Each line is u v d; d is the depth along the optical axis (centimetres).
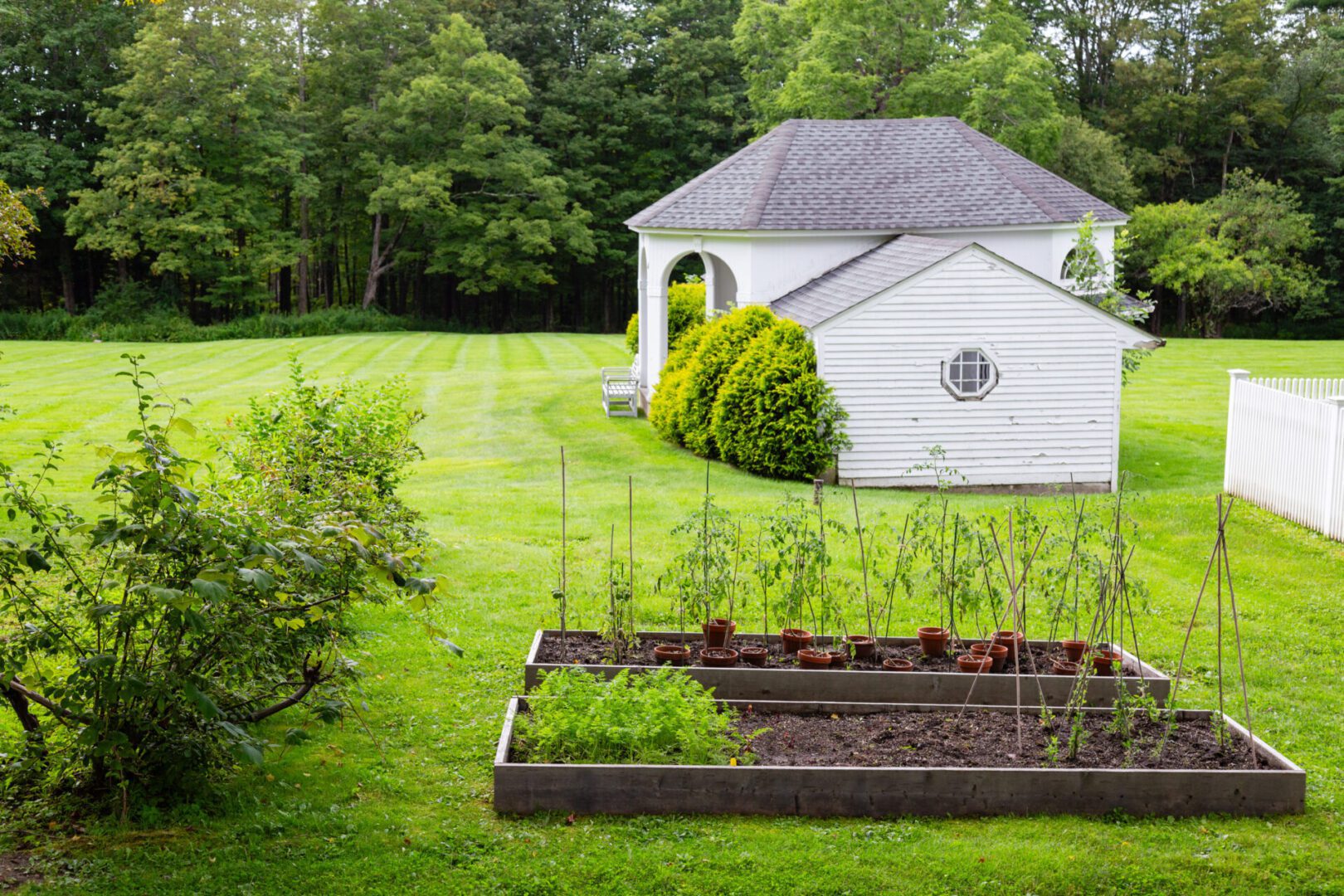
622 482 1747
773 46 4784
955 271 1811
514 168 5206
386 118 5241
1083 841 612
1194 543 1342
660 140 5909
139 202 4778
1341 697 863
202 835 593
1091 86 6156
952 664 863
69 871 550
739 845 602
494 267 5434
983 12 4681
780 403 1808
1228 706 838
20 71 5016
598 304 6656
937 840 610
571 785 633
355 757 707
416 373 3150
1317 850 609
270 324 4850
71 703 569
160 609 583
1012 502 1634
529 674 816
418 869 573
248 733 644
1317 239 5328
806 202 2170
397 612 994
